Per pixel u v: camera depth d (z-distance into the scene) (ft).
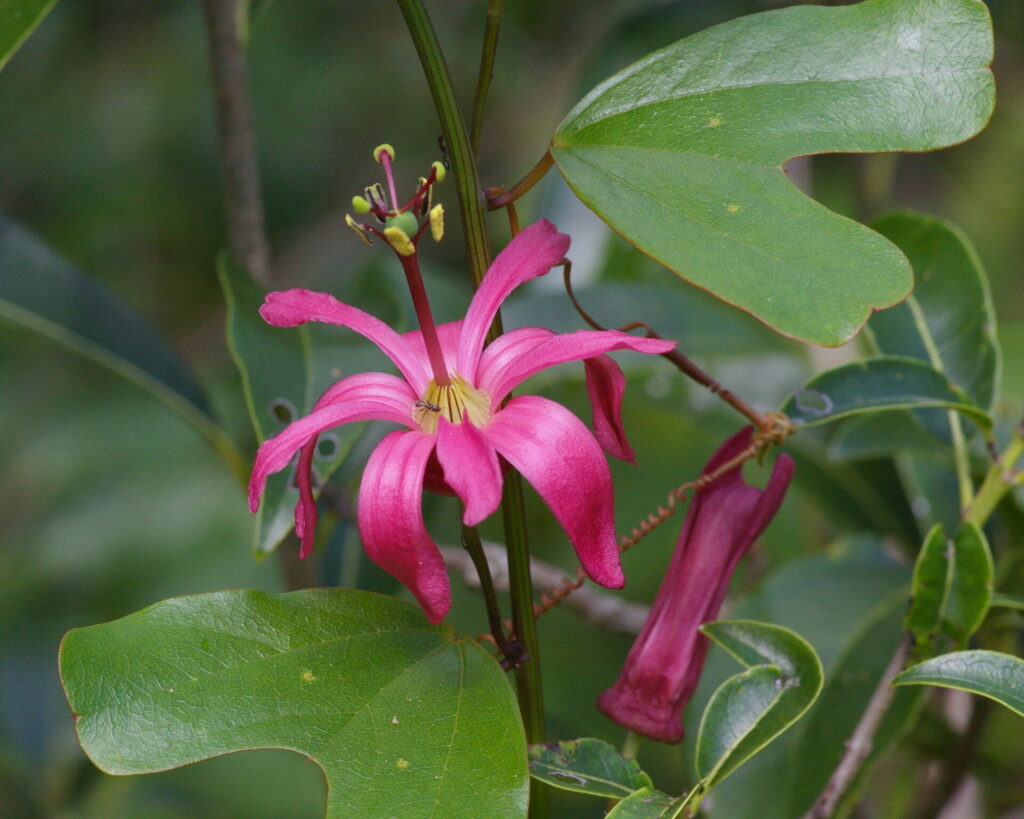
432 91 1.29
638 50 1.77
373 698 1.28
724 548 1.37
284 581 1.65
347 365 1.57
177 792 2.16
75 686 1.27
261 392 1.50
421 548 1.22
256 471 1.24
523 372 1.25
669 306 1.73
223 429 1.66
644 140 1.29
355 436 1.47
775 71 1.30
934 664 1.31
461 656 1.30
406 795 1.25
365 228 1.27
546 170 1.30
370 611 1.31
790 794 1.51
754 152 1.28
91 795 2.01
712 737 1.31
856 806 1.63
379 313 1.62
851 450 1.59
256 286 1.54
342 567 1.62
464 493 1.22
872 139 1.28
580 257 1.86
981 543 1.41
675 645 1.37
